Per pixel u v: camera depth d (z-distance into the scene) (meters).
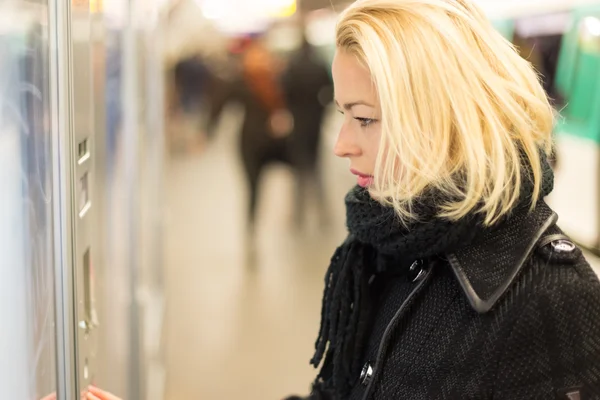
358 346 1.05
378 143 0.95
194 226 6.18
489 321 0.89
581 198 3.67
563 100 3.93
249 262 5.17
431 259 0.96
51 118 0.92
